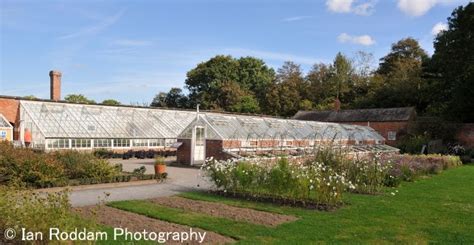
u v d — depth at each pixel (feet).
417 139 140.77
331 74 260.21
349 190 50.67
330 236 28.53
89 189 49.47
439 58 151.94
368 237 28.60
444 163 86.89
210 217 33.65
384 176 56.34
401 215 36.42
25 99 106.93
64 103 108.99
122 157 105.81
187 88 267.59
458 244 27.35
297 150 99.19
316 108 231.30
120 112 119.85
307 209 38.34
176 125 131.03
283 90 237.86
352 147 110.32
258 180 43.37
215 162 47.39
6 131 97.09
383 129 172.86
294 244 26.18
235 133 91.35
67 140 99.09
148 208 36.88
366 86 243.60
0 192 26.73
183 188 51.83
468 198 47.24
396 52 256.32
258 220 33.14
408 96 197.77
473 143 147.13
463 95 143.54
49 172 49.08
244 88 258.16
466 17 141.69
